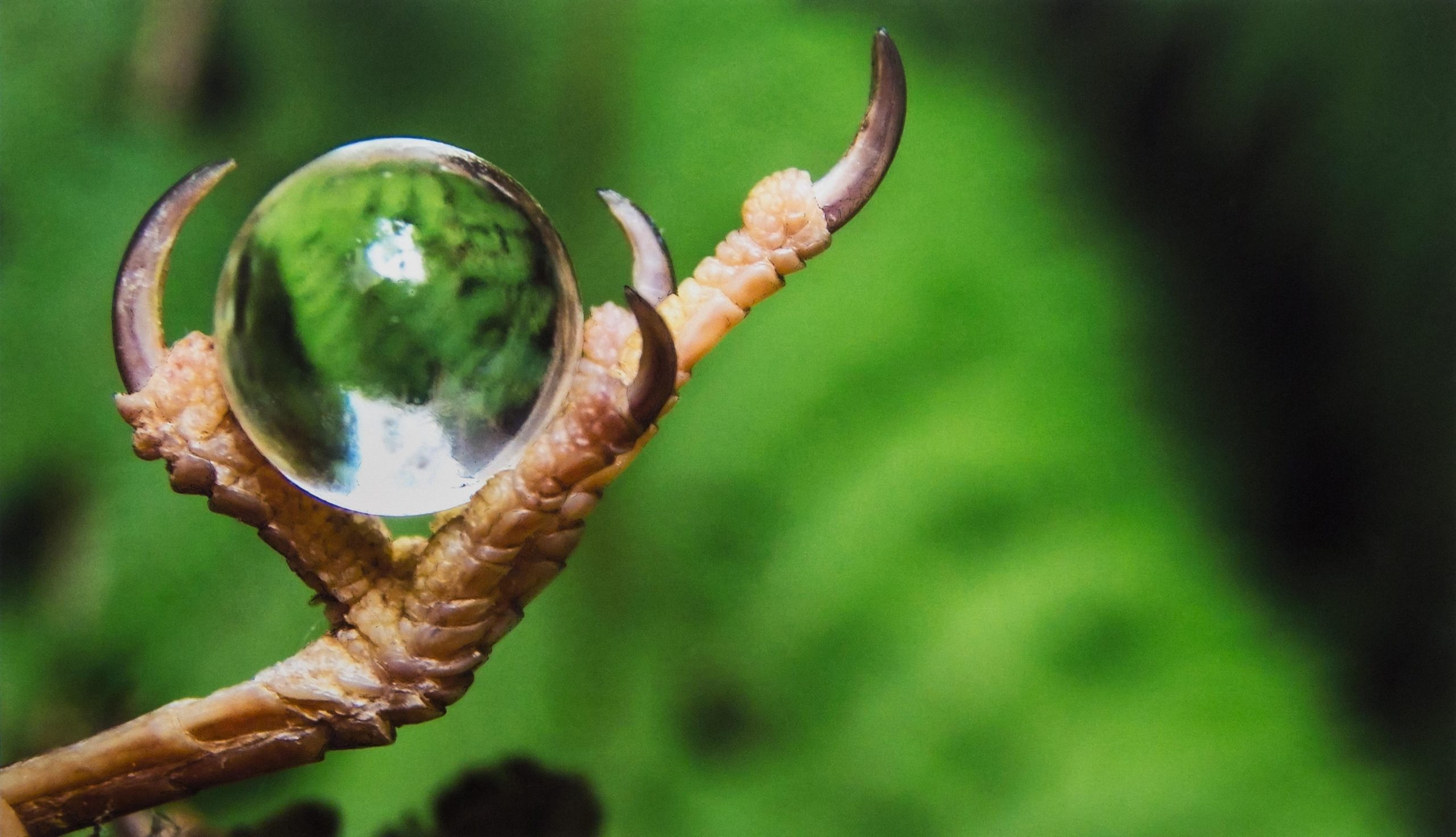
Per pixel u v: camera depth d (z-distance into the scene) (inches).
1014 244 14.7
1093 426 13.7
